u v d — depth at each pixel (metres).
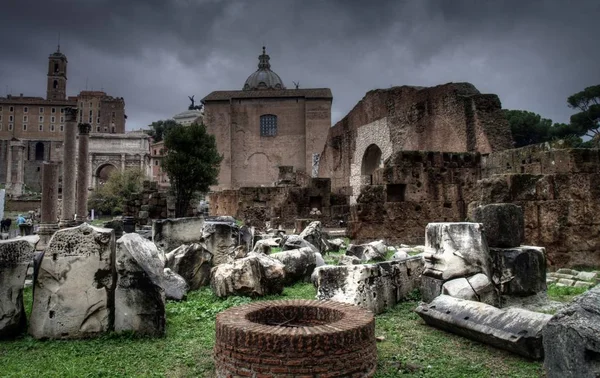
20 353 5.59
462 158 17.72
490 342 5.45
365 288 7.02
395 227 16.67
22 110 114.00
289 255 9.68
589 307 3.70
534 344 4.98
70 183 17.92
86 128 19.92
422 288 7.46
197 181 30.91
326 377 4.14
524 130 50.44
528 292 7.15
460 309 6.02
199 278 9.40
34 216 40.50
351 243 16.52
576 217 11.57
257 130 58.09
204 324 6.72
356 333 4.36
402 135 28.64
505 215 7.39
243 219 28.59
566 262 11.37
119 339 6.01
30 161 105.25
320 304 5.39
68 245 6.29
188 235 12.06
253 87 73.00
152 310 6.12
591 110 46.09
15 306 6.17
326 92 58.84
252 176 57.72
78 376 4.82
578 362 3.60
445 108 24.27
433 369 4.92
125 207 27.61
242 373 4.25
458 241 7.14
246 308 5.21
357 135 35.53
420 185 17.05
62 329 6.11
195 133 31.16
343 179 38.78
